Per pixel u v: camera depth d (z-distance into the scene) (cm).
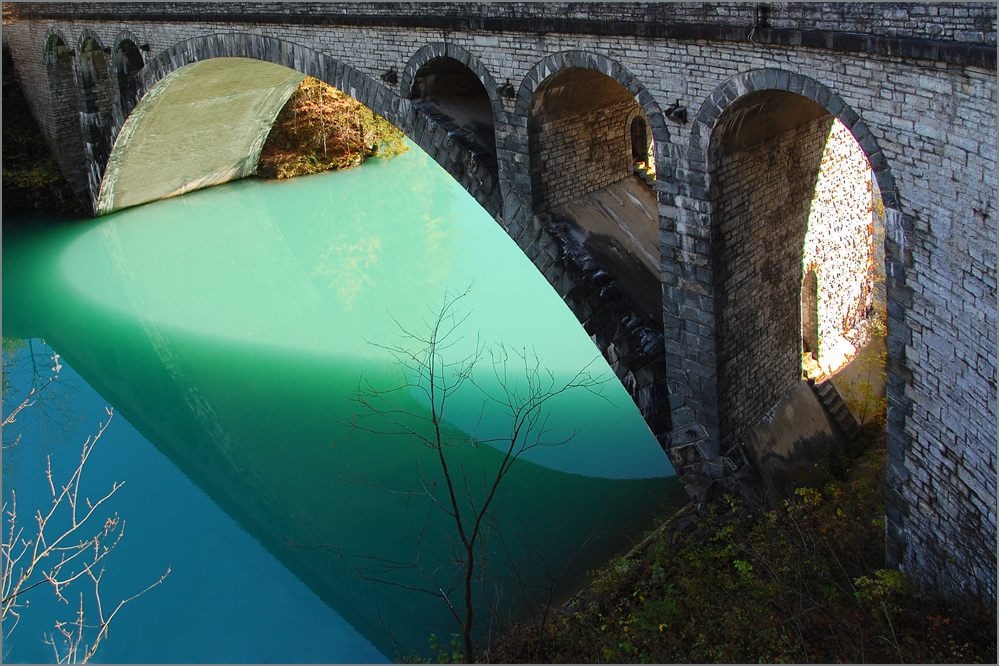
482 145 1559
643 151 1639
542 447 1697
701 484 1328
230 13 1953
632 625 1087
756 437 1344
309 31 1770
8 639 1335
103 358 2203
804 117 1247
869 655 911
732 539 1204
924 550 1016
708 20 1065
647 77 1167
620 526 1442
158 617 1376
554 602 1286
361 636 1305
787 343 1428
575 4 1215
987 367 857
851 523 1183
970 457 908
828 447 1459
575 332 2156
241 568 1480
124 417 1956
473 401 1870
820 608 1007
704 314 1229
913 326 967
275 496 1655
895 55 886
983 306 851
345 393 1962
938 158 879
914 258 942
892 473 1048
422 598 1360
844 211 1584
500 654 1104
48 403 2019
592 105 1466
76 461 1806
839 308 1634
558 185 1470
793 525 1182
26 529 1599
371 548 1488
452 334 2173
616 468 1614
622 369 1377
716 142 1136
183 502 1664
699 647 1012
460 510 1555
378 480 1667
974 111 823
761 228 1279
